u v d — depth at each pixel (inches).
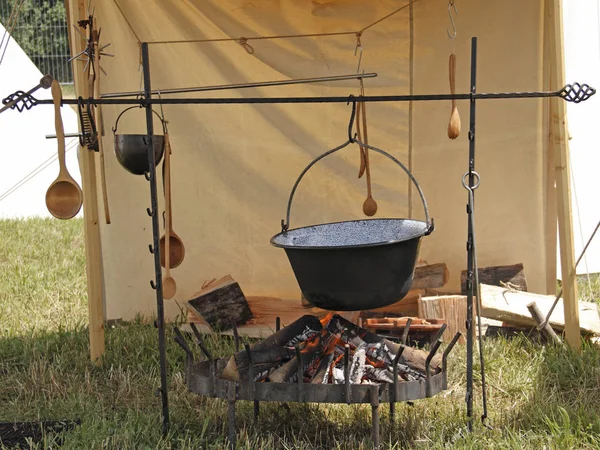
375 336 113.0
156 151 131.3
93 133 116.5
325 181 167.3
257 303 159.3
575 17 180.7
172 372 133.0
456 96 103.6
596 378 123.4
